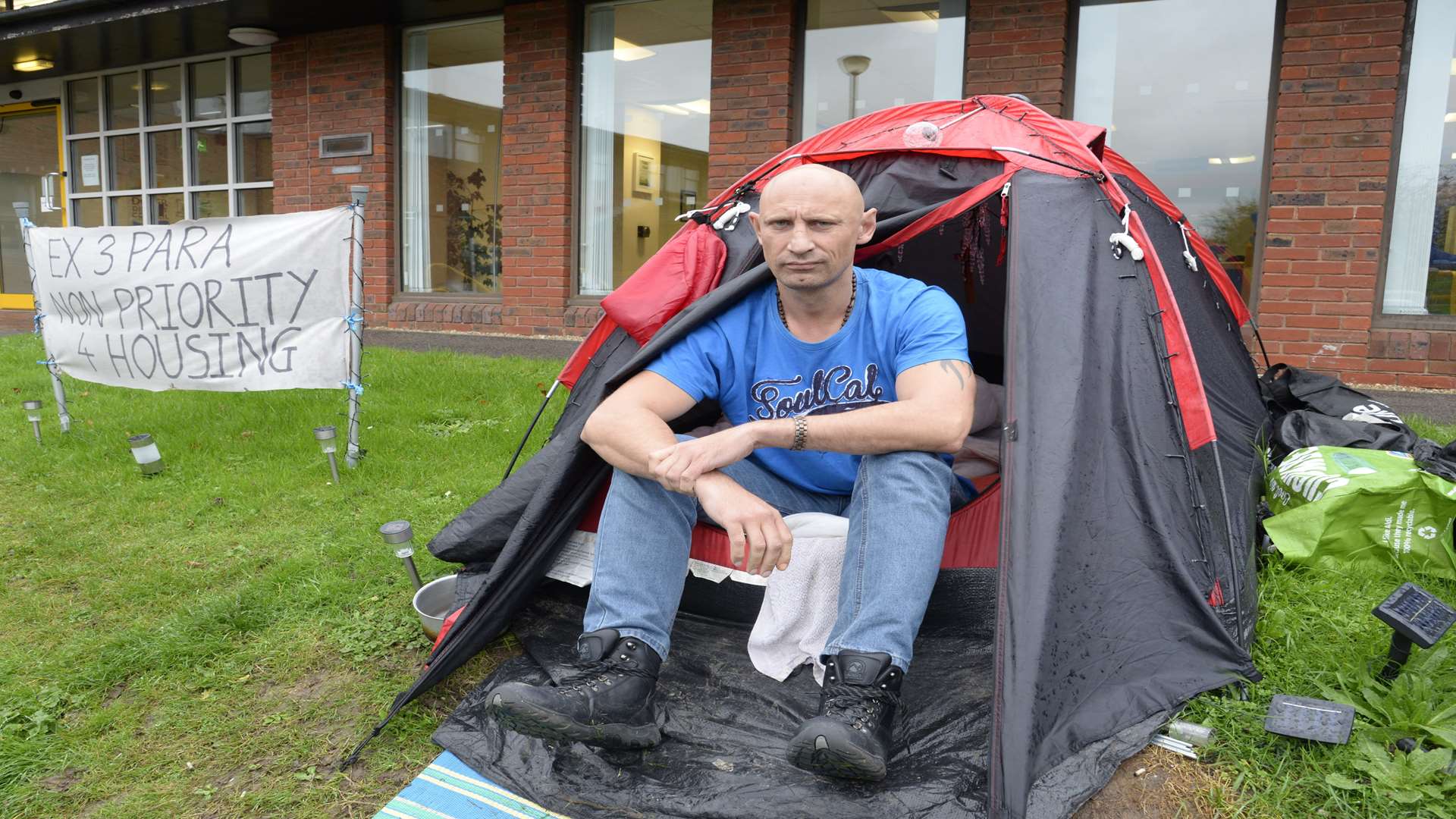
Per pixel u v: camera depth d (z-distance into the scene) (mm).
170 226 4539
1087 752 1907
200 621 2793
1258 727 2031
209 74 9781
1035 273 2373
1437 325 5672
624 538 2090
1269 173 6008
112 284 4637
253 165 9703
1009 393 2152
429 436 4848
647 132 7844
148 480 4250
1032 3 6270
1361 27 5512
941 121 3066
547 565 2518
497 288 8727
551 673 2234
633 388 2283
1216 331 3416
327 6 8133
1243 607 2361
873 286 2344
